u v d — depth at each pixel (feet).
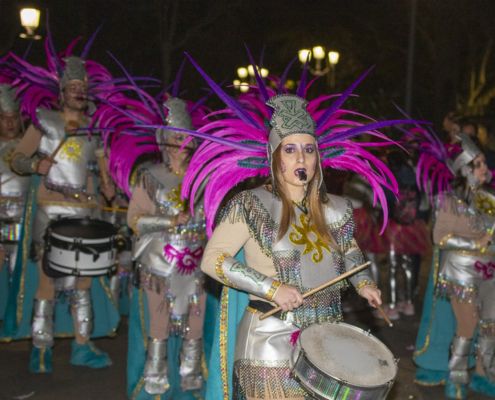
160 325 15.07
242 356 9.87
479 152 16.05
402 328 23.08
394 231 23.97
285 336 9.71
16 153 17.56
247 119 10.68
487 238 15.93
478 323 16.57
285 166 9.78
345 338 9.62
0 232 20.71
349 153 10.95
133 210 15.23
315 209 10.04
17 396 16.26
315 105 11.17
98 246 16.47
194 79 67.31
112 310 19.60
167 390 15.33
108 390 16.79
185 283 15.03
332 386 8.86
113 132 17.34
